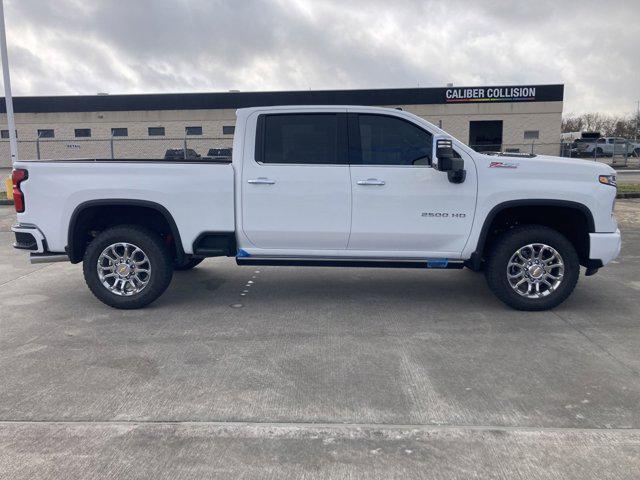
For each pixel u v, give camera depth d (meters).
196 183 5.69
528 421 3.55
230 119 34.28
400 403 3.80
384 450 3.23
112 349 4.81
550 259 5.68
